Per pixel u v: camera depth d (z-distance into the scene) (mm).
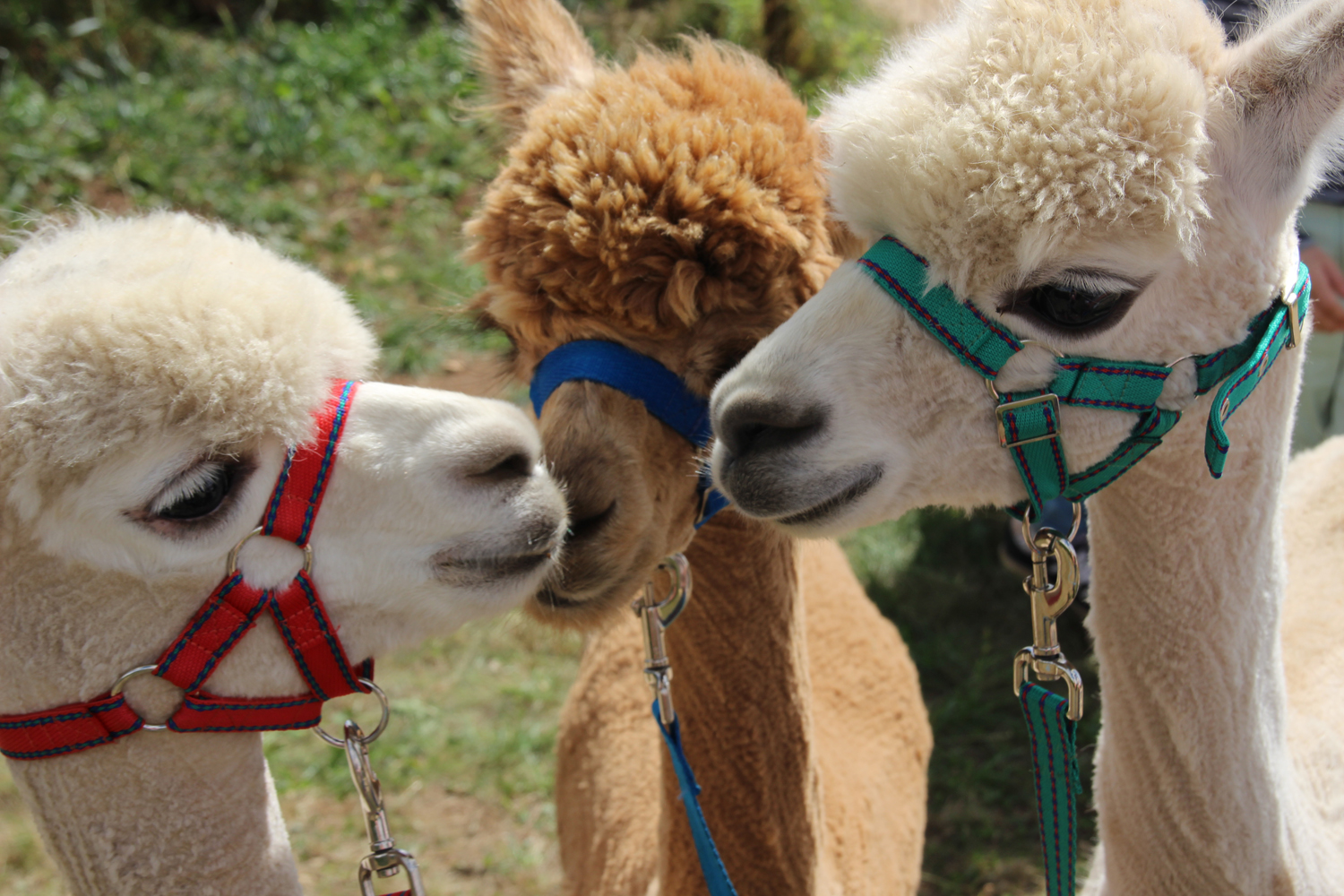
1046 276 1662
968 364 1774
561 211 2088
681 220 2049
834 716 3100
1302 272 1880
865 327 1809
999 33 1662
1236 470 1901
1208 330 1765
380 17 9953
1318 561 3189
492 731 4656
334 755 4488
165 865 1746
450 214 7758
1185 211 1603
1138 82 1587
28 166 7734
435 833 4230
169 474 1593
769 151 2141
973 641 5137
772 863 2344
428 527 1789
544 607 2215
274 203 7676
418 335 6445
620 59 2703
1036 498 1860
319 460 1719
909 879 2980
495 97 2662
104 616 1658
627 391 2117
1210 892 2025
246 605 1707
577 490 2059
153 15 10125
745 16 9008
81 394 1535
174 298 1586
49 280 1617
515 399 4586
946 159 1616
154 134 8227
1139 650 2021
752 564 2266
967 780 4418
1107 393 1770
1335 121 1676
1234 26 2059
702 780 2377
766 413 1820
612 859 2801
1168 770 2016
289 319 1665
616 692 3180
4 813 4227
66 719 1662
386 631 1845
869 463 1836
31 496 1562
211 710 1723
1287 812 2080
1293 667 2791
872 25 8359
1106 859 2225
